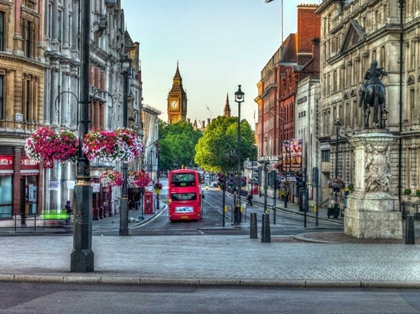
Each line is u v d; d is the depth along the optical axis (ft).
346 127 271.08
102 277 58.34
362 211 103.09
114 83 279.69
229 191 475.72
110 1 258.98
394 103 223.10
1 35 167.63
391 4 223.10
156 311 46.73
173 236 121.08
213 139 555.69
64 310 46.73
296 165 328.08
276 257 75.61
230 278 58.39
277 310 47.34
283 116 412.77
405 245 91.97
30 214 169.27
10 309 46.88
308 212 259.60
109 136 80.89
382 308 48.14
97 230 163.63
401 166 218.18
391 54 223.30
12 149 169.37
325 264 68.80
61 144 76.23
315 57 372.38
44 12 185.26
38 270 62.90
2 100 167.73
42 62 182.19
